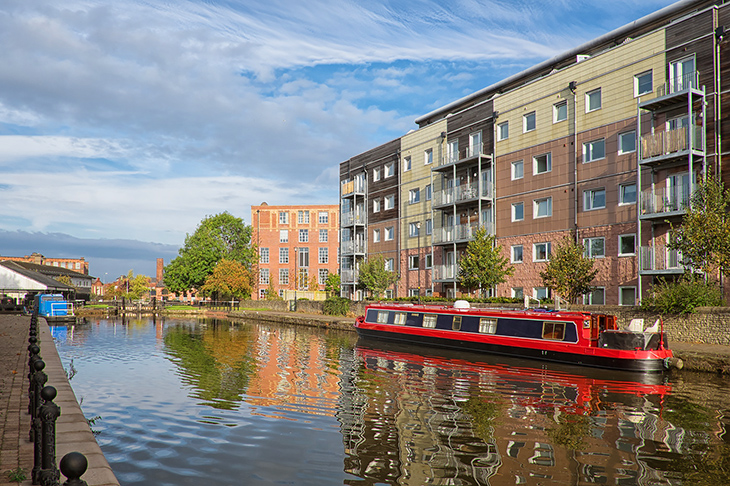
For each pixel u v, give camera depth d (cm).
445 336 2477
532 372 1795
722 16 2250
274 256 7706
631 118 2588
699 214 1986
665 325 2042
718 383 1539
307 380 1644
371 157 4716
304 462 881
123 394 1420
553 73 3000
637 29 2811
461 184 3638
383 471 842
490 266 3002
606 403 1311
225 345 2647
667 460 891
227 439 1003
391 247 4403
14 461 620
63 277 8900
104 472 567
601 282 2673
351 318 3959
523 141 3178
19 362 1430
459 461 888
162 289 11988
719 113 2241
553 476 821
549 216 2995
